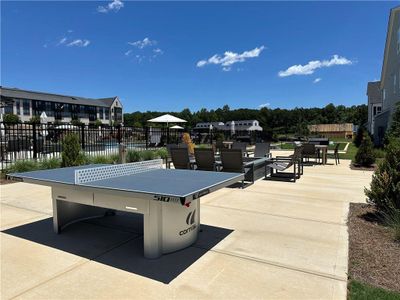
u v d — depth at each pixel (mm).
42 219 4441
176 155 7703
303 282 2586
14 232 3865
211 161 7395
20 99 49344
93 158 10086
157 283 2562
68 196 3607
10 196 5930
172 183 3309
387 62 23656
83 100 64438
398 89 19859
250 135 31859
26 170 8297
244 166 7316
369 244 3447
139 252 3232
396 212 3951
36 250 3279
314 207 5191
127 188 2984
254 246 3426
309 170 10141
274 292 2418
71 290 2438
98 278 2645
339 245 3438
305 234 3824
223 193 6332
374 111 32750
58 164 8844
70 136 8703
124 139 15906
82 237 3688
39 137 13031
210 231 3945
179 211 3244
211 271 2795
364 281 2594
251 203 5477
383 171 4422
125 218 4461
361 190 6691
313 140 15992
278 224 4246
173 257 3109
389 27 22141
